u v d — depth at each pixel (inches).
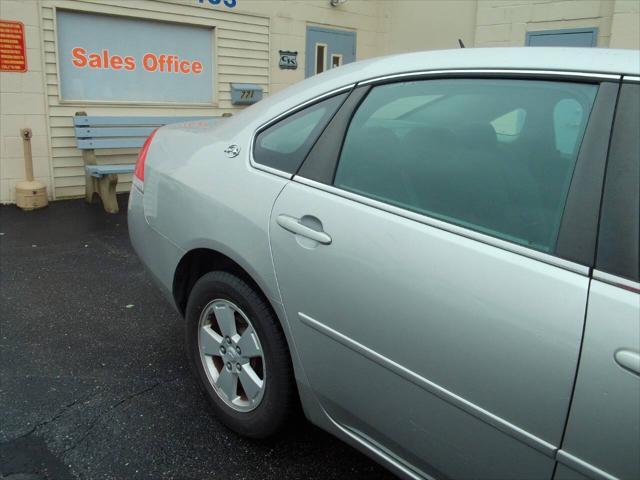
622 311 52.7
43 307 146.7
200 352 102.5
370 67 84.7
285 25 309.7
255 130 93.8
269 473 90.3
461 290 62.5
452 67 75.4
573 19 267.7
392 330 68.3
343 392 76.3
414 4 334.3
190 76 283.7
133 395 109.2
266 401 89.2
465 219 66.9
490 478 61.8
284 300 81.4
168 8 264.8
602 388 52.3
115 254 190.4
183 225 98.7
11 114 235.8
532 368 56.7
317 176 81.9
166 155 110.0
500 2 291.0
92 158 252.2
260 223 84.4
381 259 69.8
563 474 55.5
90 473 88.0
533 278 58.6
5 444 93.2
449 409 64.0
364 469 92.2
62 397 107.3
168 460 91.9
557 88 65.8
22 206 236.2
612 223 56.1
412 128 76.5
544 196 62.1
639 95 59.0
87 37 249.3
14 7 227.1
